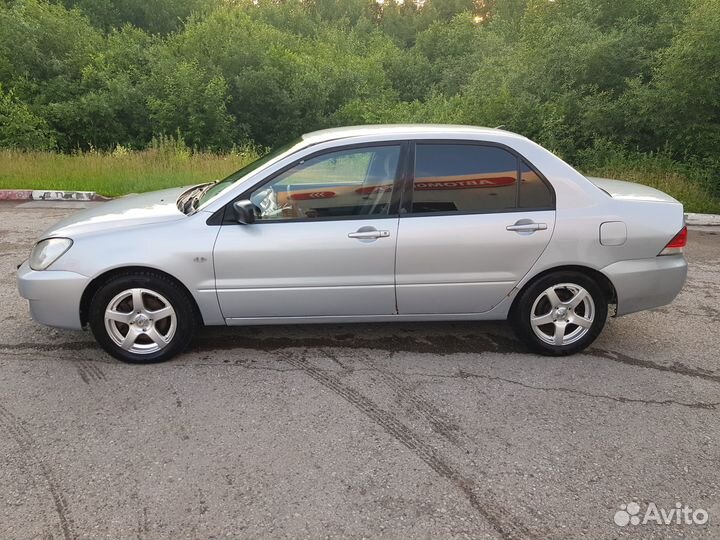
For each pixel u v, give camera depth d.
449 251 3.91
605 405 3.54
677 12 13.33
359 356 4.15
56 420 3.30
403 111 22.53
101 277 3.85
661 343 4.45
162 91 19.75
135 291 3.86
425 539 2.45
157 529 2.48
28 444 3.07
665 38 13.14
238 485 2.77
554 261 3.97
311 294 3.94
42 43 19.33
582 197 3.99
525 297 4.05
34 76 18.70
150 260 3.77
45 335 4.41
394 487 2.77
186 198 4.47
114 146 18.59
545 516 2.60
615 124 12.59
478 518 2.58
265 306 3.96
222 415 3.37
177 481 2.79
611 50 13.08
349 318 4.08
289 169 3.88
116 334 3.94
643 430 3.29
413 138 3.94
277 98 22.23
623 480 2.86
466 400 3.57
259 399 3.55
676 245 4.08
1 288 5.39
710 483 2.84
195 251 3.81
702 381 3.87
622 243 3.98
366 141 3.92
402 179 3.91
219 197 3.89
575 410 3.48
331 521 2.54
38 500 2.65
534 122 13.52
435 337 4.49
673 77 10.98
